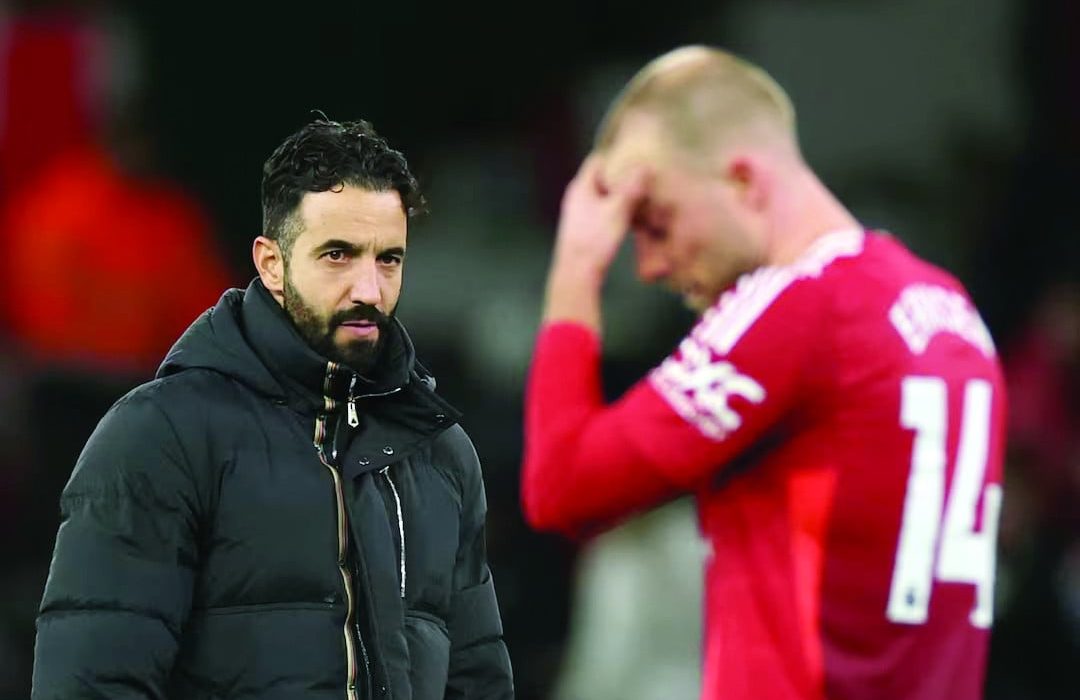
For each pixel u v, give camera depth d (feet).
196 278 92.94
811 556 31.81
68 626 32.53
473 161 101.14
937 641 31.94
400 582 34.63
